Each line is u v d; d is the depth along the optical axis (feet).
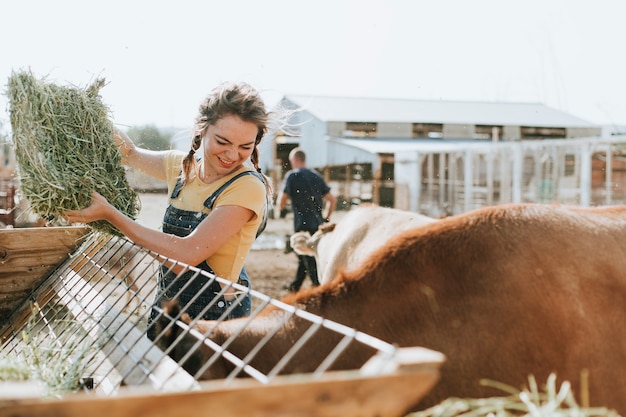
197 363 6.46
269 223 62.49
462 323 7.08
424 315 7.13
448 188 89.10
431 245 7.51
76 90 9.29
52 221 9.11
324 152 105.60
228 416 3.34
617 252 7.81
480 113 119.75
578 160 70.13
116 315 7.02
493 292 7.16
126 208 9.55
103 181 9.16
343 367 6.81
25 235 10.68
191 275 8.89
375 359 3.75
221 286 8.87
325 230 20.33
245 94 8.78
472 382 6.95
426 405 6.86
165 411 3.27
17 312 10.51
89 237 10.66
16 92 8.70
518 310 7.07
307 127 109.19
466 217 7.84
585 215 8.21
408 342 7.04
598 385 7.14
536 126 113.19
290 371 6.74
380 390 3.48
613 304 7.45
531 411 4.61
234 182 8.92
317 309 7.16
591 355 7.16
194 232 8.50
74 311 8.22
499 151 75.05
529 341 7.02
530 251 7.39
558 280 7.28
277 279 31.55
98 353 6.49
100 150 9.42
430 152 82.33
